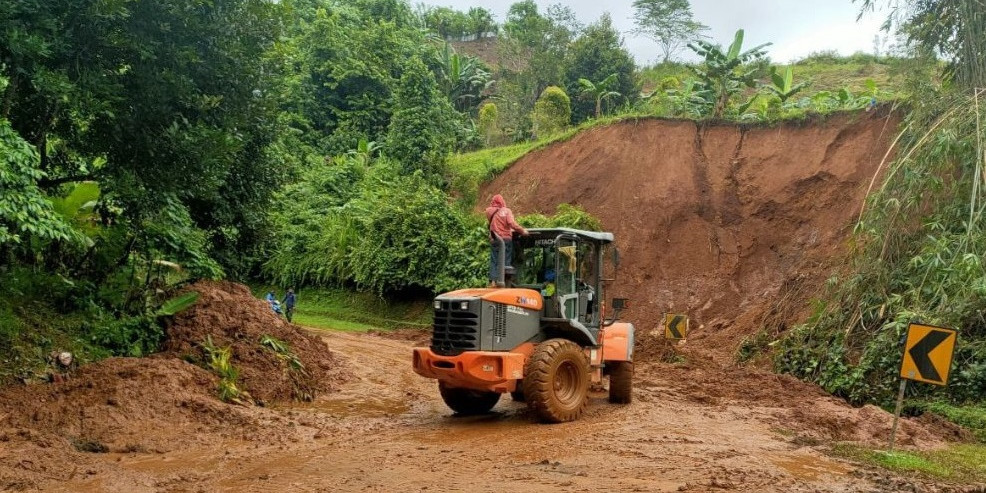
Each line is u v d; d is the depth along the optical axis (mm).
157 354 11266
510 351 9977
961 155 13594
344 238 28094
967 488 6953
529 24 48188
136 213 11453
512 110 37094
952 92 14922
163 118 10953
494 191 29156
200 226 14906
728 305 20375
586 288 11211
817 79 38219
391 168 32844
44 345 10047
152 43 10750
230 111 12211
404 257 25453
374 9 51156
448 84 43969
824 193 21328
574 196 25859
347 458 7668
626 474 6977
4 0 9492
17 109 10570
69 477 6625
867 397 12641
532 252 10961
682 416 10359
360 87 42062
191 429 8672
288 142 36031
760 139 23844
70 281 11422
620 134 26547
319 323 24328
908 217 14336
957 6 15070
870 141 21422
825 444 8789
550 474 6977
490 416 10500
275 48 13000
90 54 10508
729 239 21922
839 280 15797
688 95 28594
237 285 14547
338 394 12133
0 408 8375
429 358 9945
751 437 9000
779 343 15891
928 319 12375
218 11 11742
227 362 10984
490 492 6312
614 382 11406
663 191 23844
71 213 11867
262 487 6480
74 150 11516
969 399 11539
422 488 6457
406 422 10008
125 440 8062
